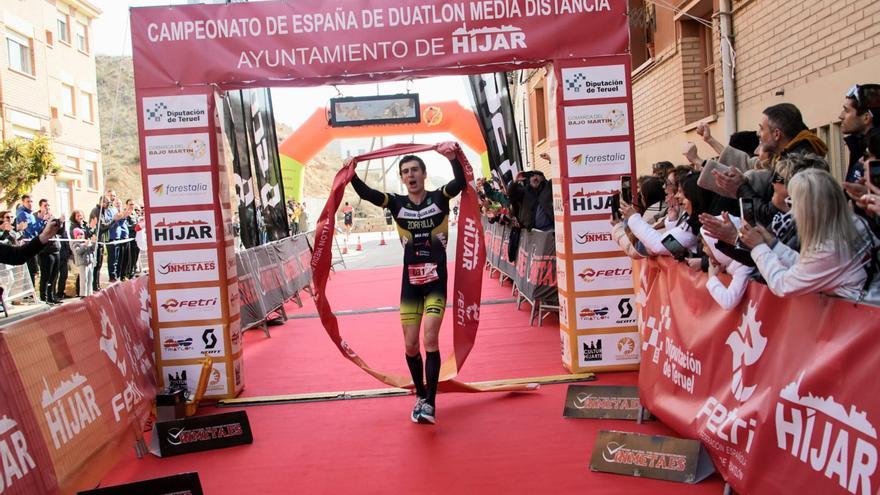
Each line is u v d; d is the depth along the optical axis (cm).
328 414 496
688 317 378
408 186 483
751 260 301
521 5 547
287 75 546
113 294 481
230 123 1036
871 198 240
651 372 425
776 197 334
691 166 462
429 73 550
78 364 389
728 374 331
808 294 270
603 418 446
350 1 546
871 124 335
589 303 558
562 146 552
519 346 679
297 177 1778
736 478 309
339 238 3453
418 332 476
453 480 363
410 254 480
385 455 406
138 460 427
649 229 421
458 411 484
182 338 549
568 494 337
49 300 1233
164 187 548
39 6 2423
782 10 638
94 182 2855
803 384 267
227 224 566
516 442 414
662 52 929
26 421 322
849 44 535
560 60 548
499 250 1167
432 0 545
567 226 556
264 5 545
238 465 405
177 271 550
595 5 546
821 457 254
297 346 757
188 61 545
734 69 746
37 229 1215
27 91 2330
